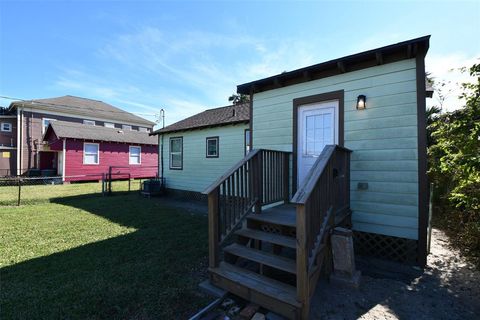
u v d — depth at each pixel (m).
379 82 3.95
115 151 16.31
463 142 3.58
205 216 6.48
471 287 2.98
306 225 2.23
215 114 10.69
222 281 2.75
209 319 2.32
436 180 6.09
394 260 3.81
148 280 3.00
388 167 3.88
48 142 16.19
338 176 3.45
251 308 2.43
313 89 4.66
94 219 6.05
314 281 2.55
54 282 2.92
